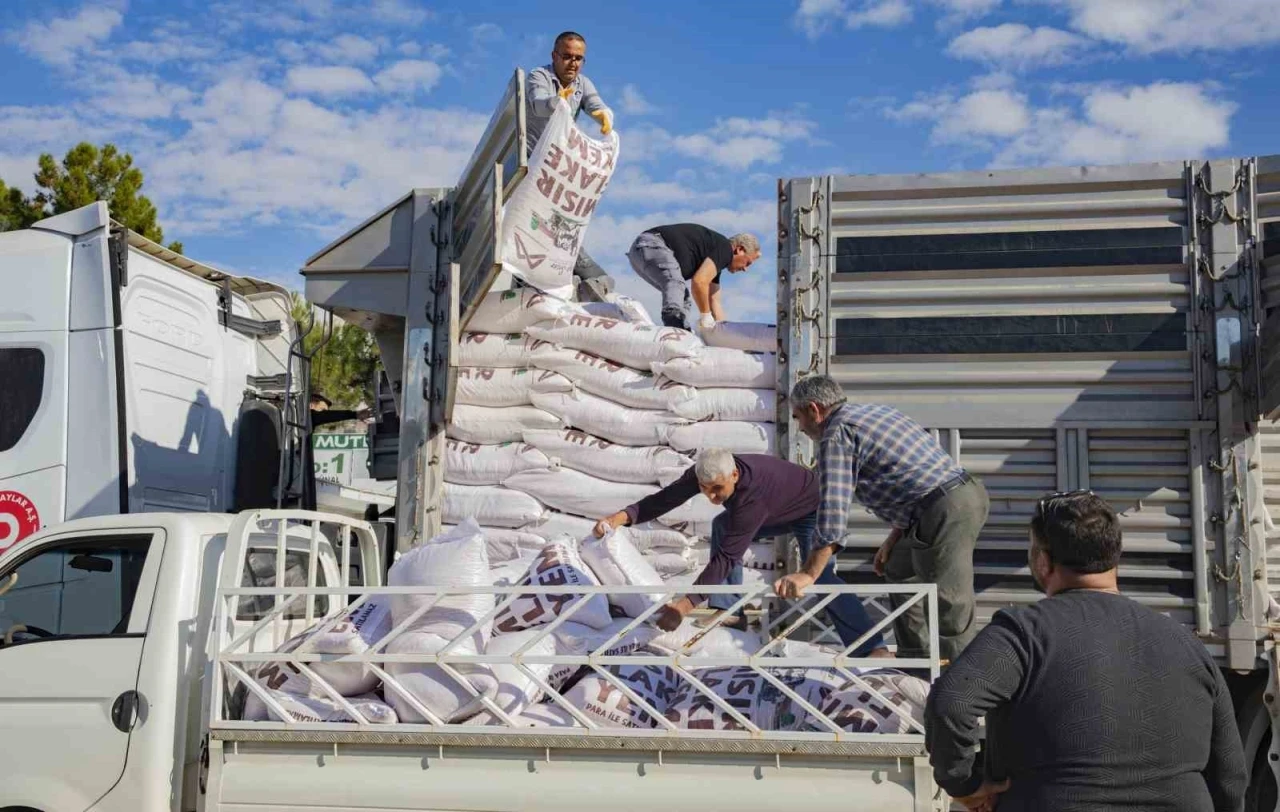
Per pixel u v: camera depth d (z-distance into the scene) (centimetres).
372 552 557
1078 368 510
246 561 466
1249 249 497
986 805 280
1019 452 514
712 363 549
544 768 381
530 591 394
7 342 656
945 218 527
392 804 387
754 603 515
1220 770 271
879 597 518
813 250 536
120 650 429
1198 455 495
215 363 758
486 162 566
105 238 657
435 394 582
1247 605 480
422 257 602
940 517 446
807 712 387
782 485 464
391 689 399
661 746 373
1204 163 505
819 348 531
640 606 454
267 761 397
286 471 736
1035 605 275
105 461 641
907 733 367
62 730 423
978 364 519
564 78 604
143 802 414
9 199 1720
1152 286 505
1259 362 491
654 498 478
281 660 407
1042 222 520
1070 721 258
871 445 446
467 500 566
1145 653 263
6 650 437
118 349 648
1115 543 277
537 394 570
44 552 455
